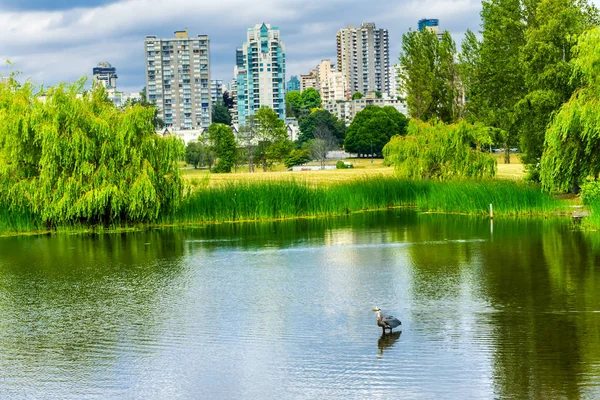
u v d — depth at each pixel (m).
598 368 19.11
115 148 49.91
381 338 22.36
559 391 17.69
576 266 33.00
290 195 59.56
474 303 26.52
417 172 71.44
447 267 34.12
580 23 62.22
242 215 57.41
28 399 18.45
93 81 52.78
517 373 18.95
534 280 30.17
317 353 21.11
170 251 41.56
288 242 44.78
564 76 58.50
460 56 93.88
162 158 52.19
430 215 58.66
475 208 57.91
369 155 196.62
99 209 50.16
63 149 48.59
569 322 23.47
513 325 23.33
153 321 25.19
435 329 23.16
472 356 20.38
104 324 24.92
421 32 98.12
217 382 19.17
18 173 50.00
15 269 36.16
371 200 65.44
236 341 22.55
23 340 23.22
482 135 71.00
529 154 63.28
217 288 30.62
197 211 55.72
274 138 153.62
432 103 98.75
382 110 193.25
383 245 42.34
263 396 18.14
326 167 158.12
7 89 52.66
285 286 30.78
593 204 46.53
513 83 78.56
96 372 20.16
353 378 19.05
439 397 17.64
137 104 52.47
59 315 26.33
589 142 44.59
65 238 47.97
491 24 81.31
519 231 46.09
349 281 31.50
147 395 18.50
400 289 29.42
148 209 51.62
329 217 59.31
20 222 51.09
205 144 165.38
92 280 32.84
